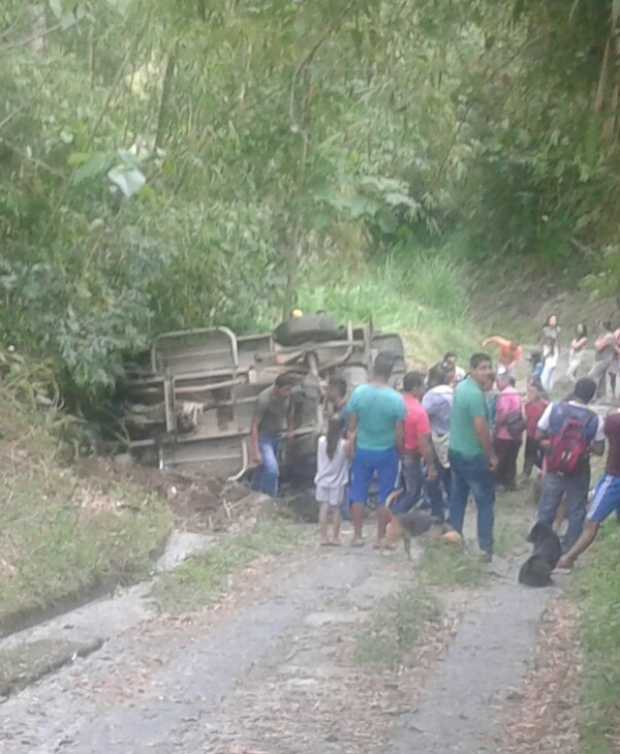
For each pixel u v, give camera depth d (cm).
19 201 1634
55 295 1673
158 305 1905
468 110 1038
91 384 1748
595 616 1117
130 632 1135
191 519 1627
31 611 1148
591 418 1437
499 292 3809
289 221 1920
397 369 1989
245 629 1148
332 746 847
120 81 1387
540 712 916
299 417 1836
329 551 1518
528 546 1583
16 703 938
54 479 1504
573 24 818
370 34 916
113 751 837
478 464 1449
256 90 1144
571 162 1055
